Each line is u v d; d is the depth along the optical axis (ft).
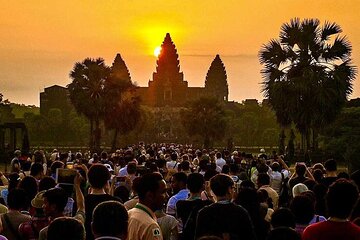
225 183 28.71
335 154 189.98
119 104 241.96
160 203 28.02
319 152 169.07
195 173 35.94
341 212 25.84
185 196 41.88
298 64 145.89
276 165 64.23
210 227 26.73
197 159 91.61
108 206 22.39
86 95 232.53
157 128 602.44
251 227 26.89
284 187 55.16
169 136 583.99
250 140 566.36
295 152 179.63
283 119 143.64
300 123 141.28
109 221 22.02
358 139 183.83
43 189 37.42
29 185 36.68
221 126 322.55
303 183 48.21
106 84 234.38
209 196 38.88
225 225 26.63
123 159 79.15
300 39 145.69
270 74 147.84
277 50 147.33
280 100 139.74
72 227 20.74
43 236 27.55
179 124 577.43
